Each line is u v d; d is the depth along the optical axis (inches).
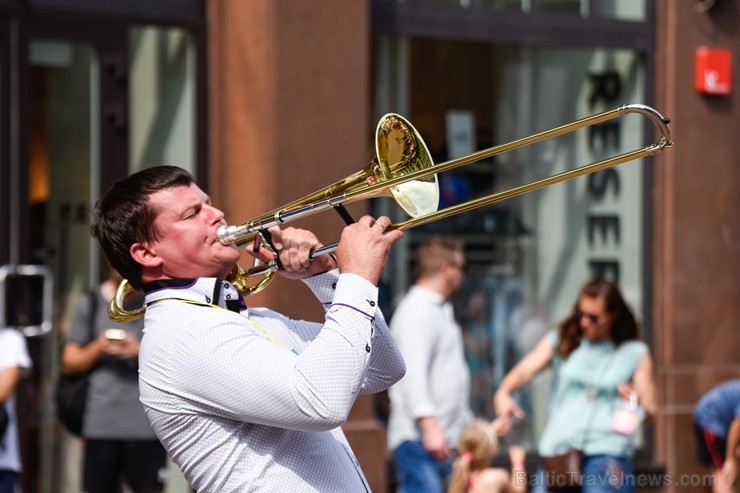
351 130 410.3
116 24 405.1
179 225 182.1
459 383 374.3
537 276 466.3
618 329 359.3
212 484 176.9
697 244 469.4
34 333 393.4
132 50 408.5
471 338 455.2
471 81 455.8
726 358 472.7
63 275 399.5
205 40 414.3
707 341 470.6
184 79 414.3
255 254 196.1
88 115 404.5
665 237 467.5
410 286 443.8
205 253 183.3
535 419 463.5
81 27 401.1
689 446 462.9
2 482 346.9
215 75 413.4
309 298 398.6
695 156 468.4
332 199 185.5
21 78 393.1
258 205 400.8
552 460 361.1
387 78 443.2
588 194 472.7
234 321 175.0
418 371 361.1
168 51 413.1
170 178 185.2
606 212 473.4
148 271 184.5
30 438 394.9
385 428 413.4
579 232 471.5
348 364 168.4
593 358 359.6
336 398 166.7
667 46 467.8
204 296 181.6
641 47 471.5
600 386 358.0
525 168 464.4
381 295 438.9
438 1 449.1
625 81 474.6
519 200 463.8
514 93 462.3
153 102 411.8
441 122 451.2
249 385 169.2
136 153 409.7
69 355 369.1
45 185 397.1
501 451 454.9
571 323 362.3
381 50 442.6
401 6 442.3
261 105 400.8
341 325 169.6
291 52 402.0
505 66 461.1
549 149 467.8
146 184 184.2
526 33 459.8
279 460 175.9
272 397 167.9
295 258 191.3
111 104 406.3
